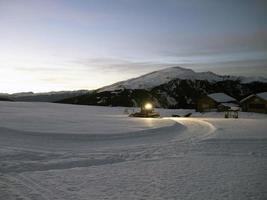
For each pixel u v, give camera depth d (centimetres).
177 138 3066
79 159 1973
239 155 2153
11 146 2375
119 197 1210
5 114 5512
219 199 1191
